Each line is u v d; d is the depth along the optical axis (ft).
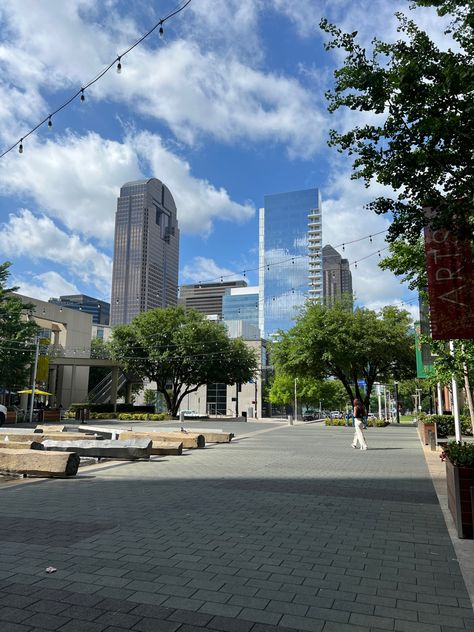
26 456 35.32
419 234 21.07
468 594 14.05
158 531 20.34
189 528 20.88
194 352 161.79
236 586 14.39
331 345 119.65
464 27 19.66
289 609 12.85
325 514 23.85
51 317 175.01
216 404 252.01
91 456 45.93
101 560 16.56
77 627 11.61
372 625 11.99
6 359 116.88
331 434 90.58
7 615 12.23
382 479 35.17
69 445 46.37
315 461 45.93
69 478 34.78
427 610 12.92
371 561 16.88
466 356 37.19
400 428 122.83
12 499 26.99
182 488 30.71
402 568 16.19
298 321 129.59
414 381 209.97
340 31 19.60
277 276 480.23
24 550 17.58
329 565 16.40
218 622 12.00
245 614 12.49
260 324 467.11
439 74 18.16
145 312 163.32
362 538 19.72
